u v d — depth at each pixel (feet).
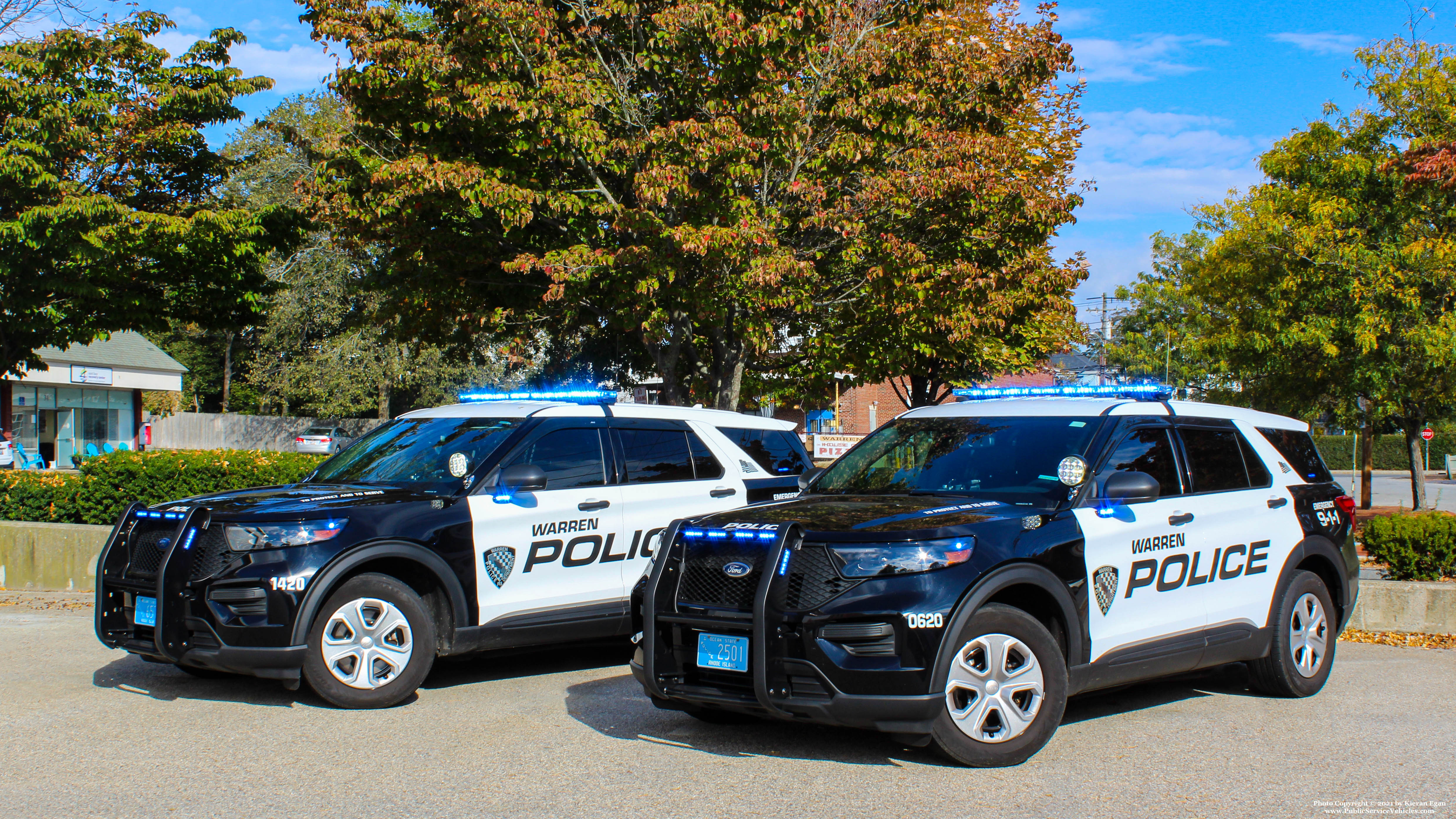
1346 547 23.43
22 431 118.83
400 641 20.85
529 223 48.62
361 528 20.56
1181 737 18.65
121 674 23.54
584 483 24.17
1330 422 77.20
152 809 14.69
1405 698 22.11
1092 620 17.85
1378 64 63.21
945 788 15.57
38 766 16.71
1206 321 72.18
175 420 161.27
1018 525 17.24
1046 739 16.85
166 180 65.98
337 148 51.31
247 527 19.94
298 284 132.87
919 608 15.60
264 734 18.58
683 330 50.88
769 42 43.91
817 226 47.67
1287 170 65.77
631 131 46.70
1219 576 20.45
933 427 21.48
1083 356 161.89
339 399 139.33
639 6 46.06
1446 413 68.13
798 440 29.66
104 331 67.00
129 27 61.21
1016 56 52.60
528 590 22.79
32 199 57.52
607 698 21.63
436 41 46.37
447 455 23.77
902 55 48.34
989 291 49.26
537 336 67.26
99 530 36.29
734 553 16.72
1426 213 61.67
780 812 14.52
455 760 17.04
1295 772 16.58
